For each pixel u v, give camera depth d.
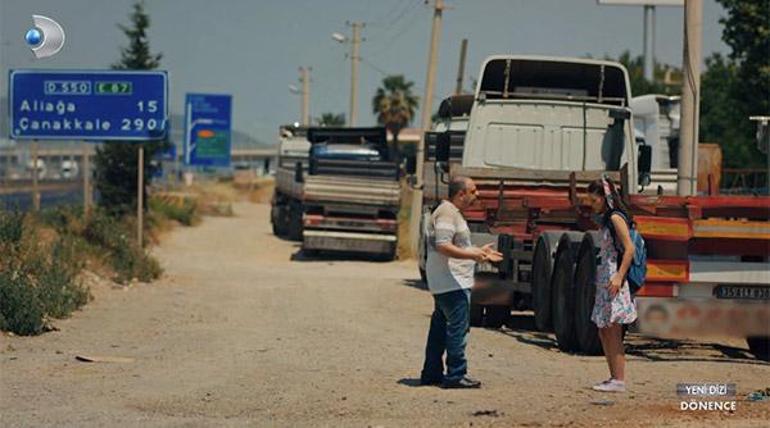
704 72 96.94
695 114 36.56
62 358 27.95
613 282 21.67
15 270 37.41
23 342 30.88
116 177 89.19
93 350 29.61
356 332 33.88
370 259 78.31
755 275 26.02
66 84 61.19
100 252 53.50
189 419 19.73
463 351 22.52
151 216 93.56
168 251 80.69
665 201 25.91
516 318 38.41
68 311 37.38
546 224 34.00
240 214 139.62
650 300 25.86
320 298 46.31
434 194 45.88
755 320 26.11
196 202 127.19
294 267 70.06
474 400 21.14
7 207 59.06
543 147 40.22
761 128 36.47
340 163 77.50
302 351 29.20
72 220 57.22
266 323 36.69
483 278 34.59
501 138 40.25
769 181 36.03
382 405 20.75
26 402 21.62
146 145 89.44
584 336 28.16
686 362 27.23
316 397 21.81
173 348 30.14
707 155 55.22
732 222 25.70
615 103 41.25
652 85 95.81
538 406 20.39
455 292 22.25
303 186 79.94
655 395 21.77
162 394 22.48
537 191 36.38
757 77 70.19
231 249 84.50
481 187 36.34
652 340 30.98
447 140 43.22
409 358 27.75
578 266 28.64
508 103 40.25
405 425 18.83
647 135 57.00
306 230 74.75
